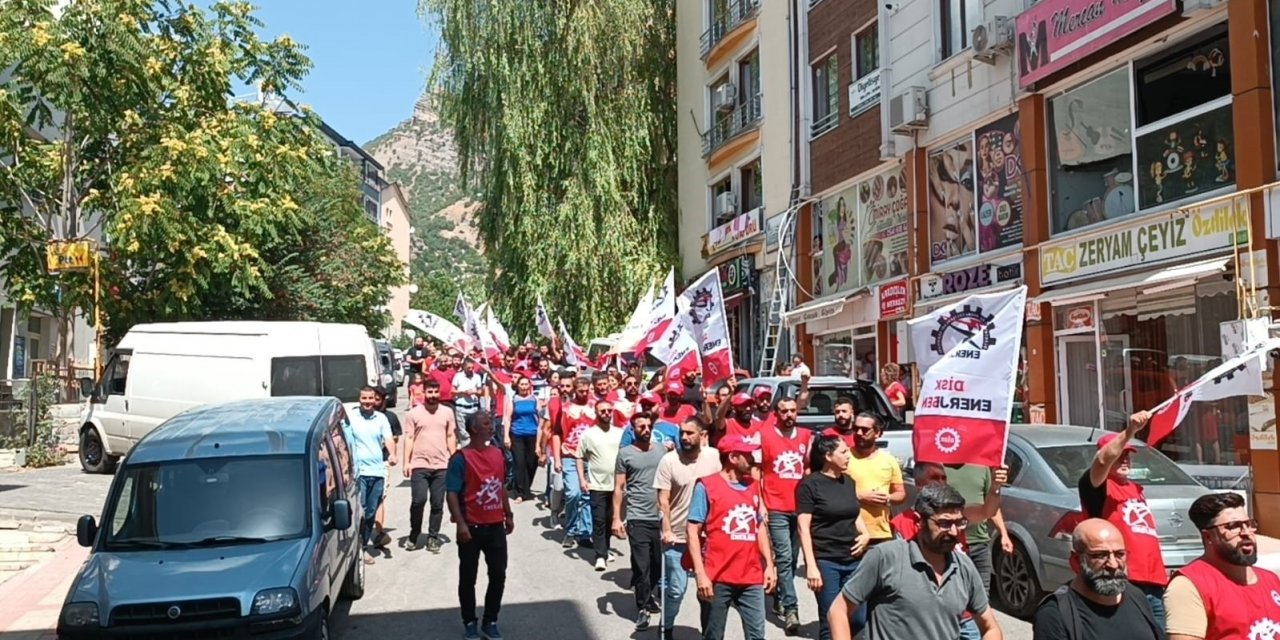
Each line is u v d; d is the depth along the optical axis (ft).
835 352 70.64
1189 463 40.47
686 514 23.80
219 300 93.66
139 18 71.51
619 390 45.98
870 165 64.44
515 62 88.84
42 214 75.31
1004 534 23.59
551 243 87.30
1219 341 39.06
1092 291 43.75
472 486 25.38
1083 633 13.41
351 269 113.39
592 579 32.71
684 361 38.22
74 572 33.76
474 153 92.07
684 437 23.84
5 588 31.71
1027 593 26.32
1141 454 27.76
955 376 22.38
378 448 35.73
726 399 31.86
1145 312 42.78
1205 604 13.60
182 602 20.49
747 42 84.58
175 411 53.67
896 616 14.40
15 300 72.28
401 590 31.27
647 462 26.86
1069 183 48.01
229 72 77.97
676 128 99.71
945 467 23.43
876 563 14.62
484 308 88.28
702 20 93.35
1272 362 35.60
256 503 24.13
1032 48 48.75
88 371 76.59
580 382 38.17
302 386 51.72
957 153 56.54
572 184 88.02
